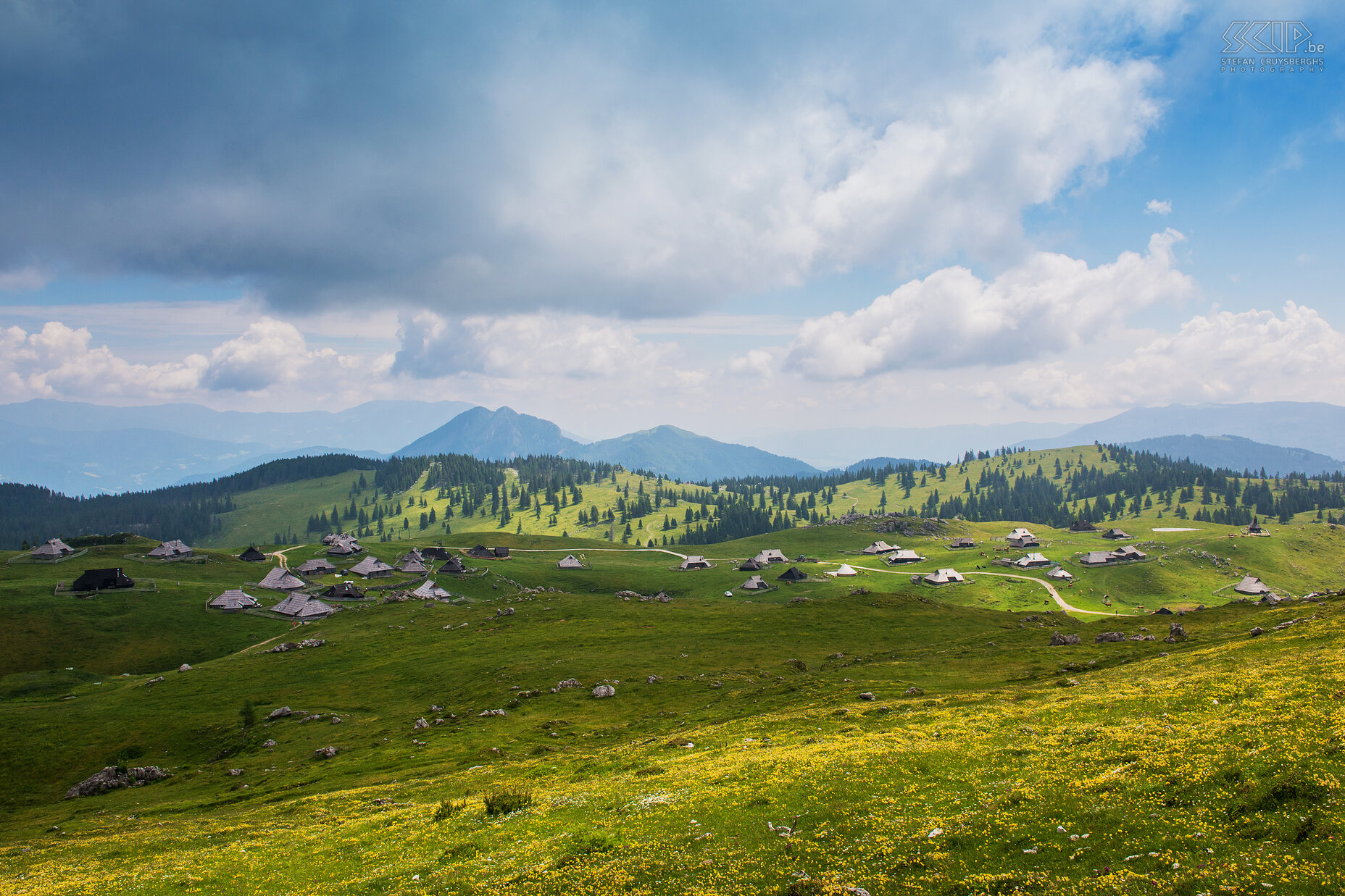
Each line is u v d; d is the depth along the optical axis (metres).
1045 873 18.12
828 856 22.44
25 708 94.81
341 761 66.94
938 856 20.53
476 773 54.00
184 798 62.16
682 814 30.31
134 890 32.12
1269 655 48.97
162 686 103.06
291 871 32.09
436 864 29.11
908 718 50.00
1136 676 54.25
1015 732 38.84
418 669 102.31
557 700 79.19
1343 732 23.03
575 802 35.81
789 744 45.84
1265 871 15.58
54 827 57.00
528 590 162.50
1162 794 21.66
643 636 110.94
